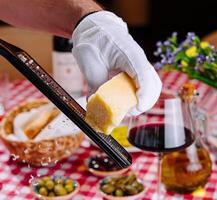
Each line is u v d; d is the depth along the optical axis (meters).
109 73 0.81
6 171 1.30
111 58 0.79
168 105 1.12
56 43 1.71
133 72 0.76
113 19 0.83
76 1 0.88
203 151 1.24
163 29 3.65
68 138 1.28
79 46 0.81
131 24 3.67
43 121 1.36
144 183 1.24
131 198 1.19
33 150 1.24
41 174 1.25
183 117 1.14
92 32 0.80
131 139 1.17
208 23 3.65
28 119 1.39
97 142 0.79
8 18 1.00
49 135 1.28
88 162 1.34
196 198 1.22
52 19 0.92
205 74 1.33
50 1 0.92
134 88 0.77
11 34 2.11
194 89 1.18
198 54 1.31
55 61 1.73
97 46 0.80
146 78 0.76
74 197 1.21
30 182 1.22
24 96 1.77
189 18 3.69
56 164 1.28
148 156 1.39
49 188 1.20
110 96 0.75
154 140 1.13
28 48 2.01
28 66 0.73
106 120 0.75
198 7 3.68
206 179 1.24
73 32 0.85
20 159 1.30
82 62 0.81
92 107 0.76
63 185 1.21
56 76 1.74
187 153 1.22
